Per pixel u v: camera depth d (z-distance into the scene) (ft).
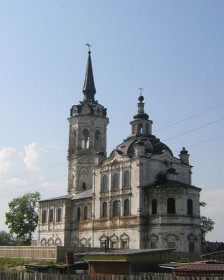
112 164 297.33
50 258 240.53
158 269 151.64
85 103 365.40
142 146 280.92
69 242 326.24
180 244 260.01
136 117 310.45
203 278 110.93
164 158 287.89
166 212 264.31
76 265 167.12
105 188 300.61
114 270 151.74
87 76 380.17
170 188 265.13
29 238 392.88
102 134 358.64
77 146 352.49
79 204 326.03
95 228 300.81
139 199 271.28
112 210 290.97
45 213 351.05
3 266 240.12
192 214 269.64
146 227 269.44
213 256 214.90
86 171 348.38
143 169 277.03
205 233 346.74
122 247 277.23
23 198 392.06
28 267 177.78
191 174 299.38
